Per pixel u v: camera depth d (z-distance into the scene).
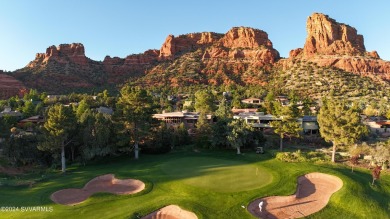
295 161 54.62
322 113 57.84
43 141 58.28
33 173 53.59
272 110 98.31
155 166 51.53
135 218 31.28
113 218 31.03
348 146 65.31
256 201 35.47
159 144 66.44
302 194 39.16
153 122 67.06
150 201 35.91
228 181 41.66
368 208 35.00
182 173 45.88
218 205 34.06
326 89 175.75
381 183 43.69
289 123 65.50
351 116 55.03
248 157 58.03
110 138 61.78
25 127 89.12
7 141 59.25
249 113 95.38
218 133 66.44
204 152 64.75
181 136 72.75
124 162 58.75
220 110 92.12
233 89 183.88
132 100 62.06
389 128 88.12
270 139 72.25
